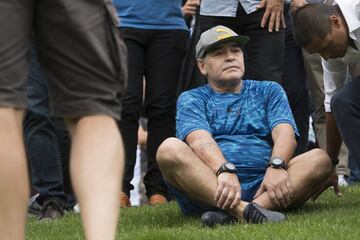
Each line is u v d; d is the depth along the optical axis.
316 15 11.75
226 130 12.12
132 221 12.17
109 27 6.88
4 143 6.45
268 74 14.41
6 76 6.56
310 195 11.85
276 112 12.20
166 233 9.89
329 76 12.87
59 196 14.16
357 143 12.05
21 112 6.70
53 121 14.14
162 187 15.37
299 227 9.73
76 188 6.66
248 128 12.14
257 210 10.86
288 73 16.53
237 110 12.20
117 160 6.75
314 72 16.95
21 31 6.66
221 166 11.32
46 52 6.86
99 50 6.78
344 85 12.90
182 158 11.38
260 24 14.44
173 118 15.28
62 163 16.11
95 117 6.79
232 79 12.20
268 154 12.05
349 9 11.66
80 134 6.77
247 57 14.66
